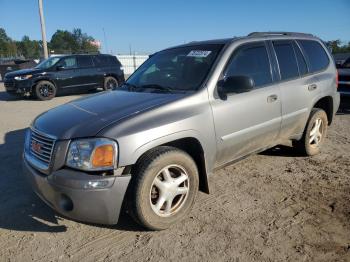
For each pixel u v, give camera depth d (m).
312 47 5.53
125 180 3.14
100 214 3.12
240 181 4.71
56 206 3.22
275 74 4.66
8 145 6.79
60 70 14.41
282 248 3.21
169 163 3.41
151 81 4.41
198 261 3.07
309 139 5.43
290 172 4.99
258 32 4.87
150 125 3.29
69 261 3.12
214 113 3.80
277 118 4.59
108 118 3.33
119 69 16.33
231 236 3.42
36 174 3.31
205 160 3.76
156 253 3.19
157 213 3.43
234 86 3.75
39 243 3.40
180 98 3.66
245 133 4.16
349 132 7.27
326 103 5.84
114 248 3.29
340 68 10.21
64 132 3.23
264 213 3.84
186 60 4.34
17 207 4.11
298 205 4.01
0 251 3.28
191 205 3.70
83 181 3.02
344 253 3.12
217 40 4.52
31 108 11.88
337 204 4.01
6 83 14.13
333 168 5.13
